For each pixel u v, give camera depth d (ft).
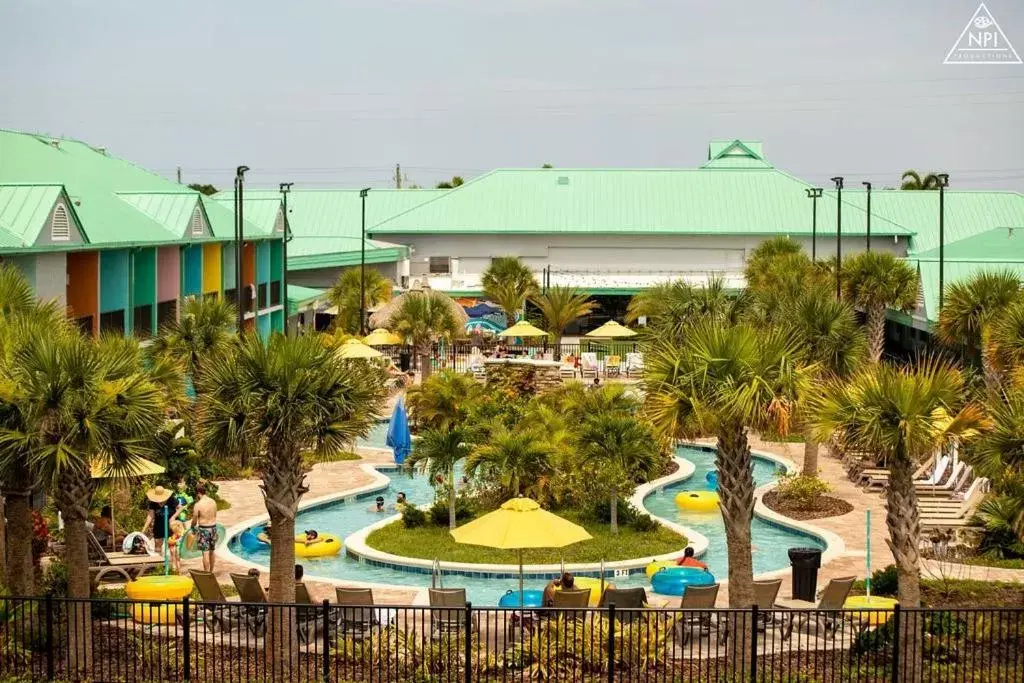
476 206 313.12
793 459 144.05
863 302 180.45
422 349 195.83
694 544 102.78
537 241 309.63
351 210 324.60
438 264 311.88
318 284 280.10
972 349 145.28
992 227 305.53
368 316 242.58
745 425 71.72
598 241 308.60
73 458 64.39
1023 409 74.84
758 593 76.69
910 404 67.82
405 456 138.82
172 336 135.85
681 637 70.28
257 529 109.29
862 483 127.13
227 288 198.18
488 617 65.77
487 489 118.32
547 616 67.15
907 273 178.60
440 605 74.74
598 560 96.73
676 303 145.89
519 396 156.35
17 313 76.95
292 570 69.36
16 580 69.97
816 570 81.15
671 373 72.02
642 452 111.24
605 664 67.05
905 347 235.81
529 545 74.38
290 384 67.05
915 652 64.39
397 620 66.13
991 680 64.80
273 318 225.76
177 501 100.07
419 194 329.52
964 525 101.35
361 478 132.67
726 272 298.35
